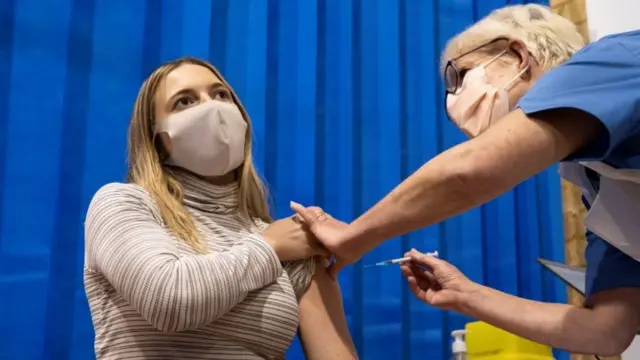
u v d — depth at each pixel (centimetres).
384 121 200
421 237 197
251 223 133
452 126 214
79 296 154
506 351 162
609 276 113
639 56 89
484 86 126
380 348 183
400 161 201
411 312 192
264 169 180
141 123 128
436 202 93
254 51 184
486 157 88
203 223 122
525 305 119
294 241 121
